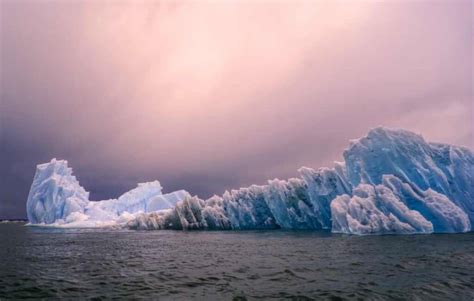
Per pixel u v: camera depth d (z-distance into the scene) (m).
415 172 39.84
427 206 36.47
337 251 24.77
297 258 21.92
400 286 13.45
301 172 51.25
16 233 55.69
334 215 40.28
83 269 19.09
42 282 15.38
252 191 57.62
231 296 12.34
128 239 40.44
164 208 75.62
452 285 13.52
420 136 42.28
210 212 56.16
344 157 44.44
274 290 13.16
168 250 28.48
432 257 20.89
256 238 38.22
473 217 39.12
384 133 41.59
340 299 11.70
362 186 38.09
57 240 40.78
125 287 14.11
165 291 13.30
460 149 42.41
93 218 74.19
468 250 23.75
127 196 81.50
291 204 53.41
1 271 18.67
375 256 21.78
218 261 21.48
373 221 35.16
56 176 76.38
